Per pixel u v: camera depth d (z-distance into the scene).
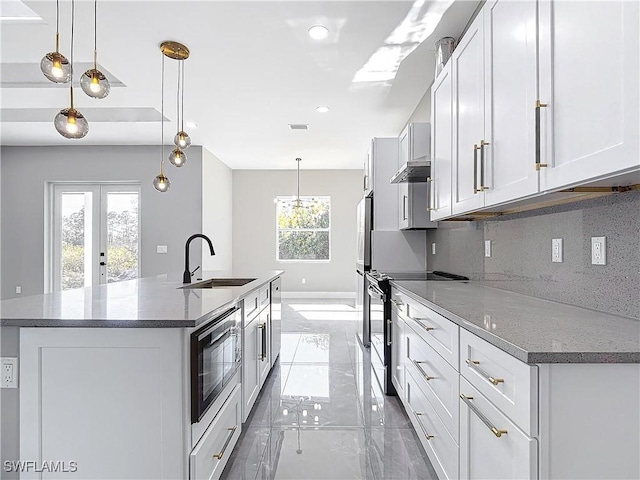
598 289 1.59
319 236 8.86
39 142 6.17
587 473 1.06
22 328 1.53
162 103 4.36
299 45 3.14
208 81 3.84
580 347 1.09
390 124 5.25
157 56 3.31
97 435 1.52
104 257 6.56
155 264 6.41
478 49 1.96
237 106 4.56
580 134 1.21
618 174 1.10
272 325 3.62
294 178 8.71
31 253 6.35
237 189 8.70
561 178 1.30
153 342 1.52
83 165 6.37
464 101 2.17
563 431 1.06
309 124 5.24
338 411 2.85
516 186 1.58
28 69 4.01
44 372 1.53
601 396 1.06
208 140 6.09
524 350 1.06
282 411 2.85
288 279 8.73
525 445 1.08
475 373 1.42
